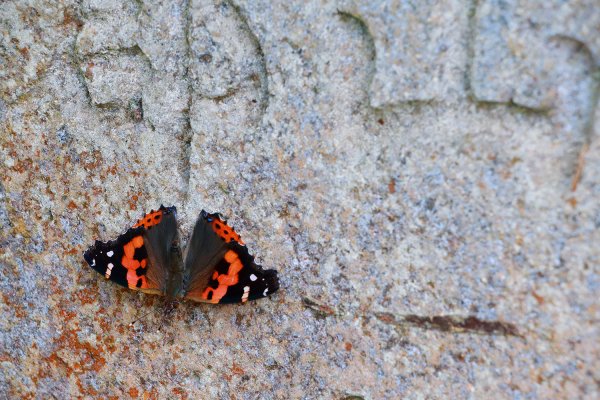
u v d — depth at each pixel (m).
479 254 0.54
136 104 0.57
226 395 0.57
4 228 0.59
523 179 0.54
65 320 0.59
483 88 0.54
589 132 0.53
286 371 0.56
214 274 0.56
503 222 0.54
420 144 0.55
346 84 0.55
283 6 0.55
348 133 0.55
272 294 0.56
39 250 0.59
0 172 0.59
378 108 0.55
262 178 0.56
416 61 0.54
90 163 0.58
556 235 0.54
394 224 0.55
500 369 0.54
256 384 0.57
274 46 0.56
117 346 0.58
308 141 0.56
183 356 0.57
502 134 0.54
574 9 0.53
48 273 0.59
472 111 0.54
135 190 0.58
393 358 0.55
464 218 0.54
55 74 0.58
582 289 0.53
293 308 0.56
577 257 0.53
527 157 0.54
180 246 0.56
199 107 0.57
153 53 0.57
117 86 0.57
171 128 0.57
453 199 0.54
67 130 0.58
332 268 0.56
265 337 0.56
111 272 0.57
